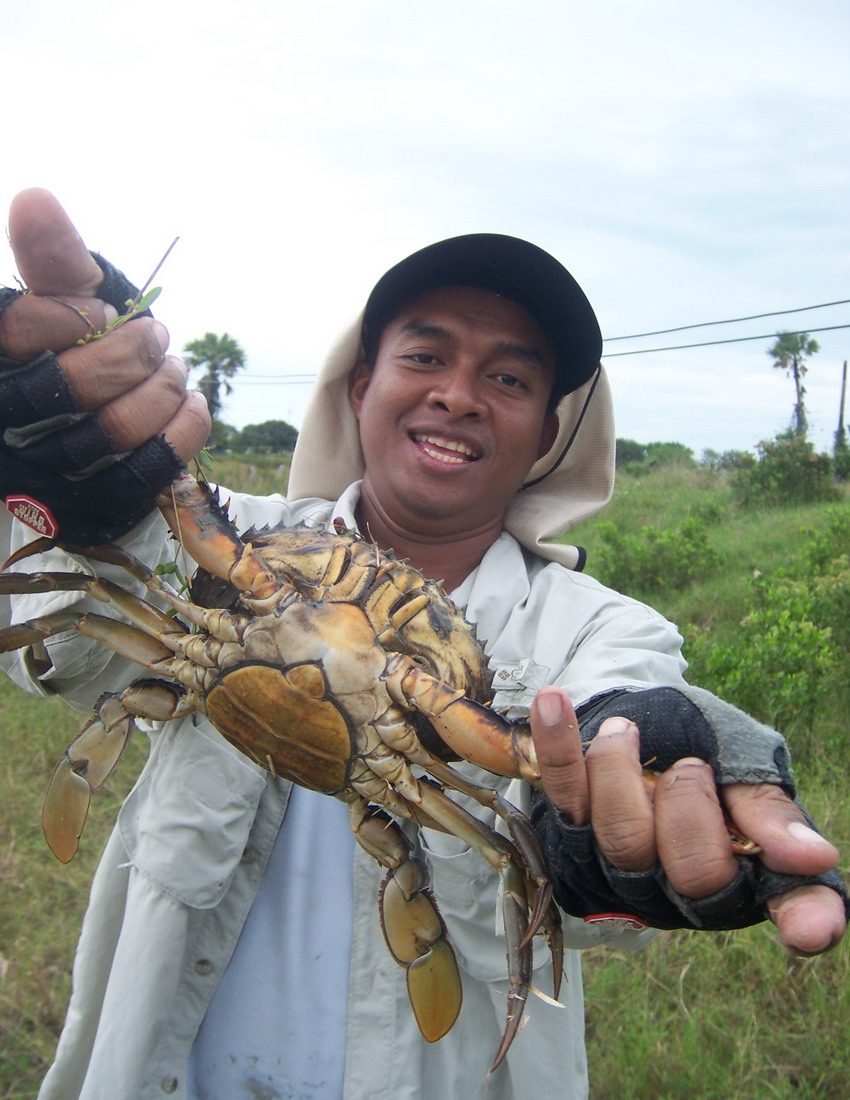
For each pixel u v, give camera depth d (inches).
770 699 69.7
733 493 190.7
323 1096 24.6
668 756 16.0
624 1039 41.1
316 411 31.1
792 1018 42.1
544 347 28.0
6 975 43.7
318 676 18.2
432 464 27.1
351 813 20.9
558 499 31.4
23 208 15.2
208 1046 25.4
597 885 16.8
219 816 24.5
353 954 25.0
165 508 18.4
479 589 27.7
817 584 99.7
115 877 26.6
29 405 15.8
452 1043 24.8
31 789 58.9
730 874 14.7
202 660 19.1
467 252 26.8
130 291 17.2
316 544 19.9
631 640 25.0
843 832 53.7
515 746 17.6
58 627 20.4
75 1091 27.2
